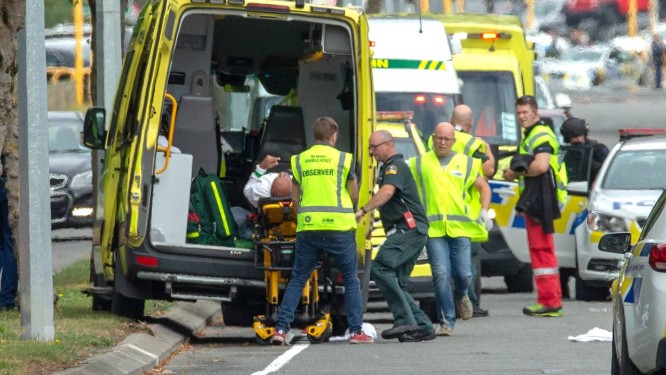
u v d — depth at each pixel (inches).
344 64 1996.8
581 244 2443.4
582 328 2030.0
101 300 2023.9
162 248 1801.2
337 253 1796.3
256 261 1811.0
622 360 1258.6
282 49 2174.0
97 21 2347.4
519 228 2556.6
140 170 1786.4
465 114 2128.4
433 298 2149.4
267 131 2023.9
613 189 2479.1
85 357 1544.0
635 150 2549.2
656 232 1243.8
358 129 1865.2
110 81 2338.8
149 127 1788.9
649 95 7042.3
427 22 2906.0
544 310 2210.9
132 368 1541.6
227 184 2094.0
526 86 3228.3
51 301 1647.4
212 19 1983.3
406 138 2383.1
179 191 1834.4
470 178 1977.1
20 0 1236.5
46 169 1653.5
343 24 1860.2
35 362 1472.7
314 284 1846.7
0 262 2049.7
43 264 1646.2
